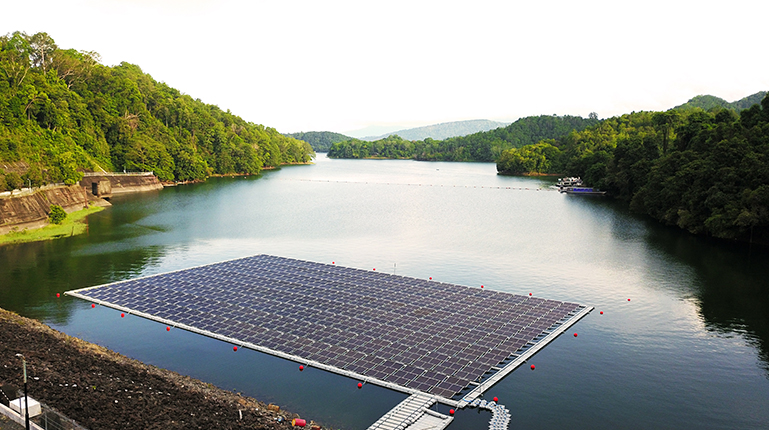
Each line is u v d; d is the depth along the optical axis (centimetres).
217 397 5347
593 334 7275
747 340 7125
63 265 10519
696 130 19062
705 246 13138
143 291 8738
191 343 6800
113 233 13950
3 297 8475
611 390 5759
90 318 7612
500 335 7038
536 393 5669
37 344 6244
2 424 4278
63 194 16925
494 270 10725
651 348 6844
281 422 4928
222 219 16750
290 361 6306
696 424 5128
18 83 19888
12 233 13075
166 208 18950
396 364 6153
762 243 13150
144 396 5112
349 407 5334
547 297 8931
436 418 5056
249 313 7762
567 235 14650
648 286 9606
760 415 5291
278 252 12156
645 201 18088
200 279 9456
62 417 4372
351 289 8969
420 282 9481
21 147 16238
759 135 15300
